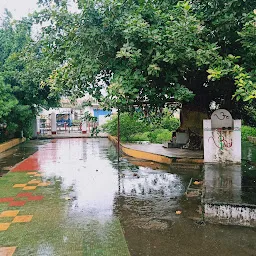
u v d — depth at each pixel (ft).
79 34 22.35
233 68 17.99
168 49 20.52
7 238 15.11
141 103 26.43
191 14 21.59
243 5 21.56
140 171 30.89
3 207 19.89
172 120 60.80
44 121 92.58
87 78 22.84
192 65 23.93
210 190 18.10
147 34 19.71
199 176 26.55
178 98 22.86
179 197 21.34
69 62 23.12
